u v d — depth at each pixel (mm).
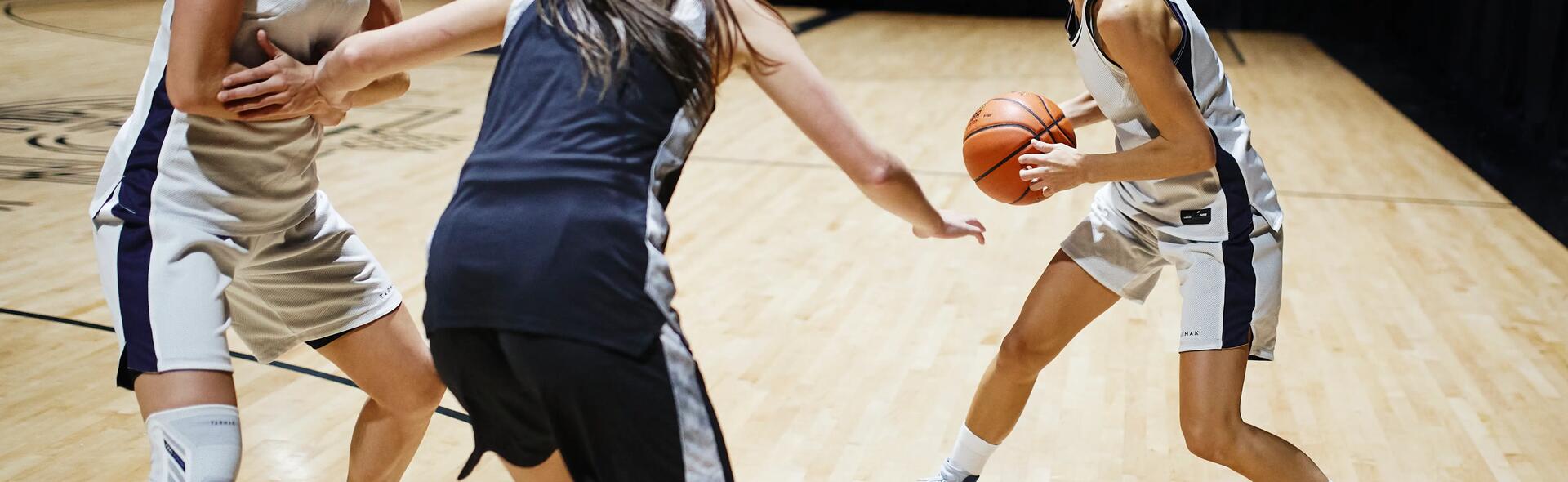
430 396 2023
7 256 4012
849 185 5754
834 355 3350
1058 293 2227
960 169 6348
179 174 1628
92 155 5664
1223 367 2008
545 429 1475
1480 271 4426
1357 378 3225
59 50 9383
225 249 1668
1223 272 2016
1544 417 2959
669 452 1395
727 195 5496
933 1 17281
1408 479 2596
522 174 1366
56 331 3279
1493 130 8148
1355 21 15367
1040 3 16938
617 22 1384
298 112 1636
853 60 11688
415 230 4652
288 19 1659
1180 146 1882
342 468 2492
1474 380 3227
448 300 1383
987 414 2322
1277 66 11664
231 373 1618
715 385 3088
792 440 2736
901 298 3936
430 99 8148
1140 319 3697
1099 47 1941
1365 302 3973
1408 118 8586
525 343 1337
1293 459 1999
